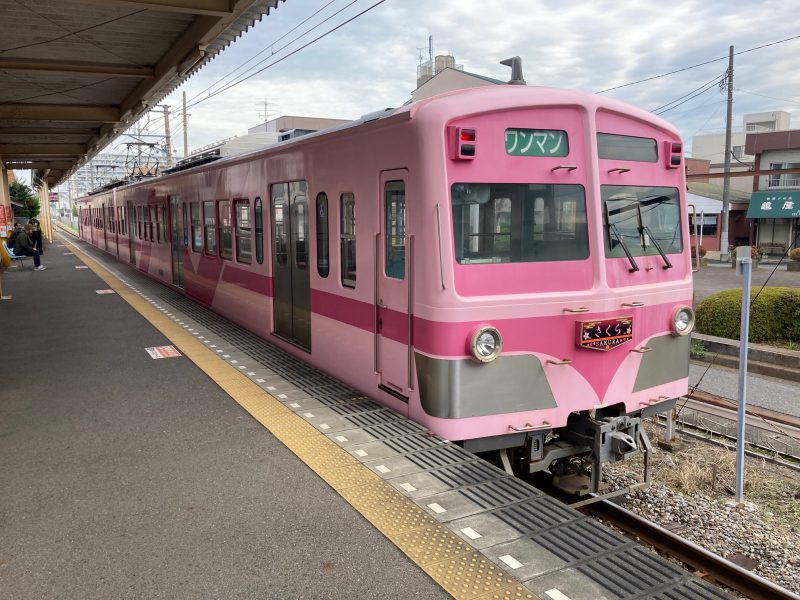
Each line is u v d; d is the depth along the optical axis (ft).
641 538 16.30
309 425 17.37
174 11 25.72
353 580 10.51
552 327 15.69
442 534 11.63
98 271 64.80
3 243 71.20
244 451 16.08
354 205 18.57
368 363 18.89
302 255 23.40
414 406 16.55
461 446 15.40
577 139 15.88
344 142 18.90
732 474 20.74
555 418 15.99
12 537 12.10
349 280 19.77
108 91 45.27
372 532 11.97
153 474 14.84
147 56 36.32
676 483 20.21
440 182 14.64
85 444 16.80
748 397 27.91
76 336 31.09
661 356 17.75
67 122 54.80
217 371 23.73
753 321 36.86
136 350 27.73
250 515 12.78
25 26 30.17
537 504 12.69
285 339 26.13
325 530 12.11
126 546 11.73
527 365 15.56
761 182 108.88
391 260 17.12
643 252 17.29
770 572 15.14
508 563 10.58
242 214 30.01
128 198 68.33
